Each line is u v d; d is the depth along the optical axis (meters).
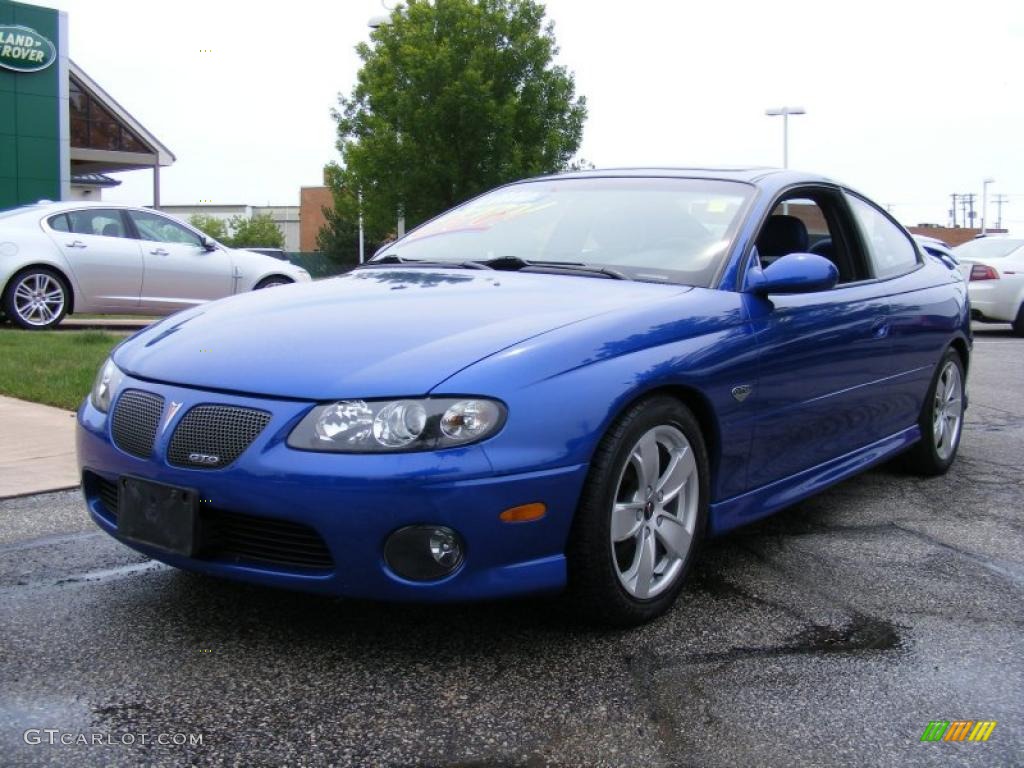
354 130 26.14
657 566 3.20
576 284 3.46
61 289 10.92
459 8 24.05
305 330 3.03
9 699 2.57
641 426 2.99
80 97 28.17
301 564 2.73
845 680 2.78
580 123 25.45
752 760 2.34
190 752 2.33
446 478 2.59
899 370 4.62
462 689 2.67
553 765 2.30
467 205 4.61
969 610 3.34
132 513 2.90
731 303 3.47
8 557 3.67
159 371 2.98
